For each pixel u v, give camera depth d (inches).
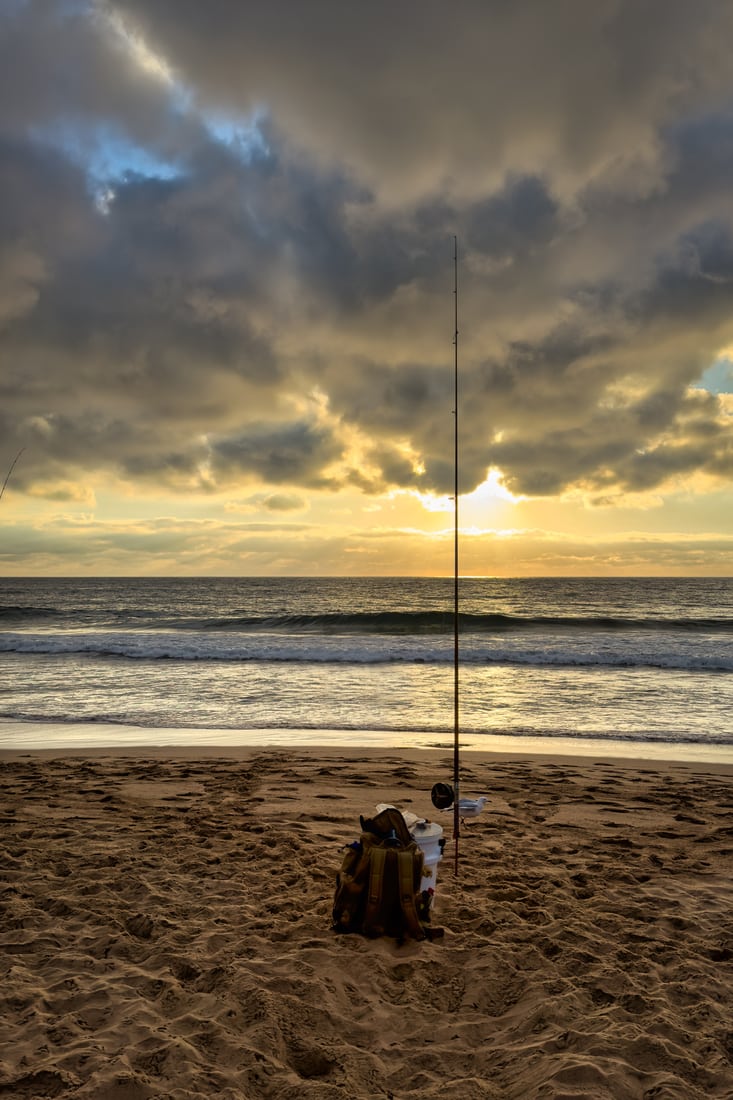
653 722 554.9
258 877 206.1
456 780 213.8
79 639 1131.9
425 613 1646.2
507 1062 117.8
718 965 153.6
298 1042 122.3
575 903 190.7
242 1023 126.7
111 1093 104.8
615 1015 131.0
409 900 164.4
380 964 150.5
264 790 333.4
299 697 673.6
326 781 354.0
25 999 133.8
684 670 866.8
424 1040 125.4
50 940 161.2
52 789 332.5
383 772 376.5
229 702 644.7
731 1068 113.3
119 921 172.4
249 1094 107.0
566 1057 115.8
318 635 1337.4
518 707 623.2
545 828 274.5
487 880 208.1
